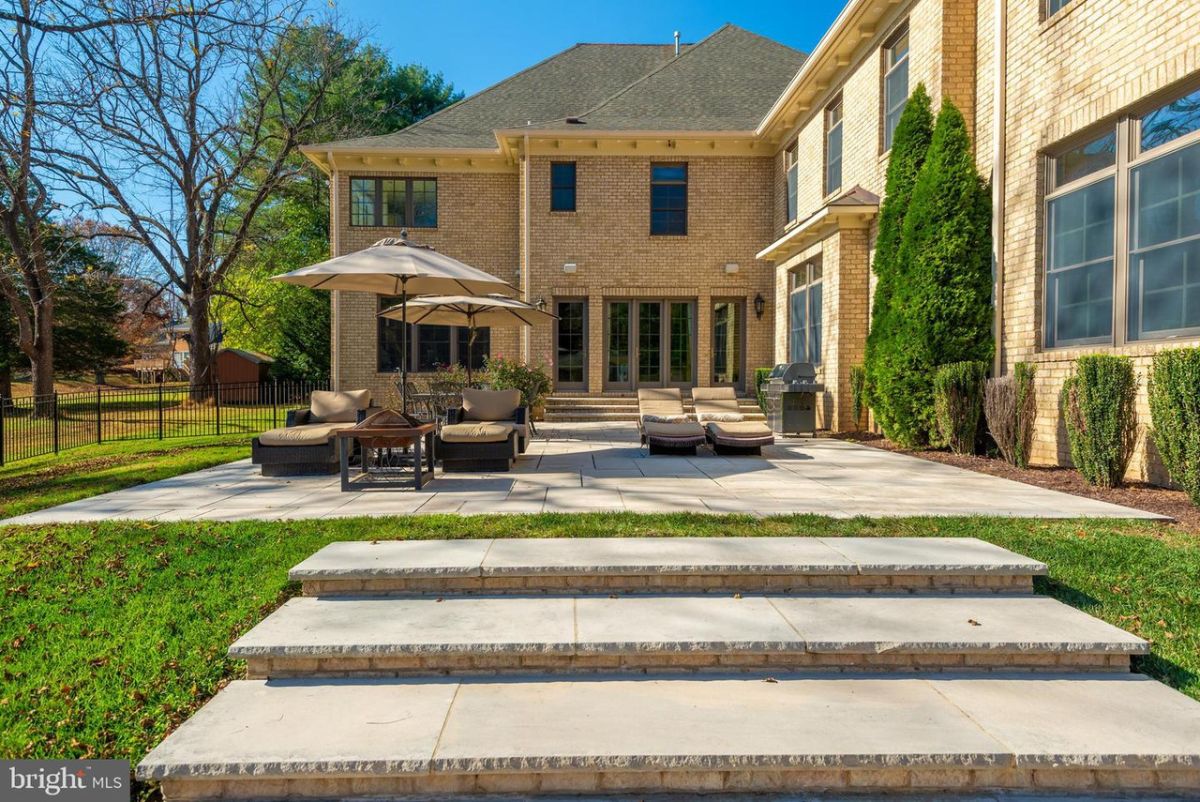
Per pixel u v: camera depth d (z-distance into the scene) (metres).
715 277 17.50
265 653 3.25
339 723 2.83
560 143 17.28
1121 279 7.44
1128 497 6.46
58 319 27.53
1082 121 7.87
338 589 4.02
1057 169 8.54
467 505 6.25
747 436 9.77
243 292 28.92
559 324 17.67
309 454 8.41
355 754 2.59
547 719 2.86
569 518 5.50
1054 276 8.55
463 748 2.62
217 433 14.88
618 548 4.40
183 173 22.78
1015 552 4.41
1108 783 2.62
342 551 4.38
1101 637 3.33
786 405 12.44
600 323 17.48
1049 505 6.10
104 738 2.86
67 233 22.72
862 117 12.95
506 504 6.28
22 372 30.83
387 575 3.99
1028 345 8.89
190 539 5.21
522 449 9.80
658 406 11.37
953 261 9.73
